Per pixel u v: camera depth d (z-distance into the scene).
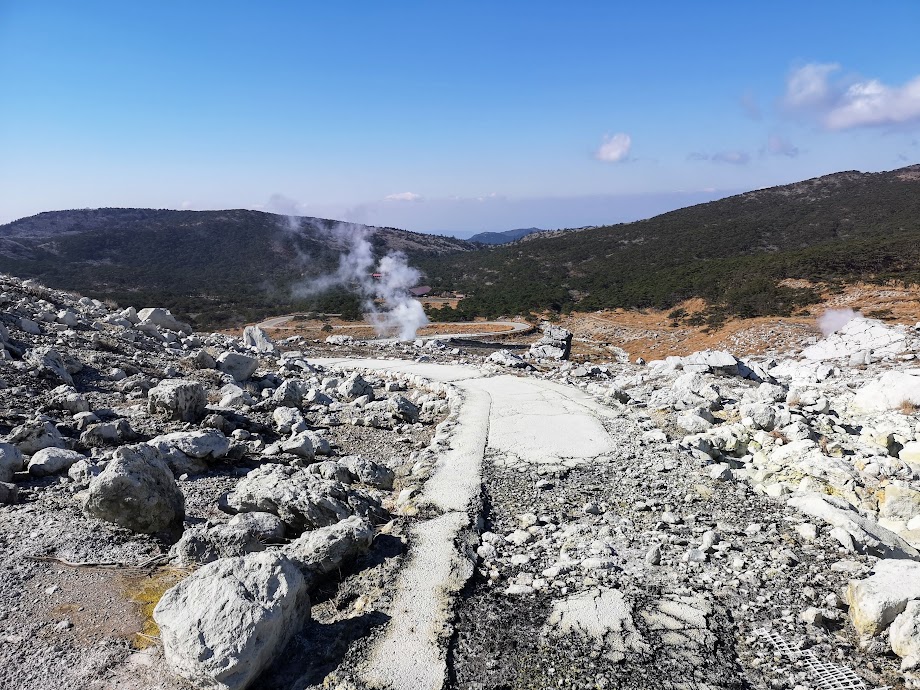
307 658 4.71
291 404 14.01
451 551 6.49
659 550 6.50
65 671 4.36
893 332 23.92
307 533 6.23
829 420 12.12
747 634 5.09
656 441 10.66
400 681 4.50
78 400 10.66
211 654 4.18
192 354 18.03
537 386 16.47
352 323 63.78
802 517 7.16
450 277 124.19
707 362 17.61
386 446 11.63
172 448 8.84
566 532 7.20
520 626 5.25
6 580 5.41
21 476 7.77
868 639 4.83
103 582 5.54
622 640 4.99
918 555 6.64
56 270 115.25
